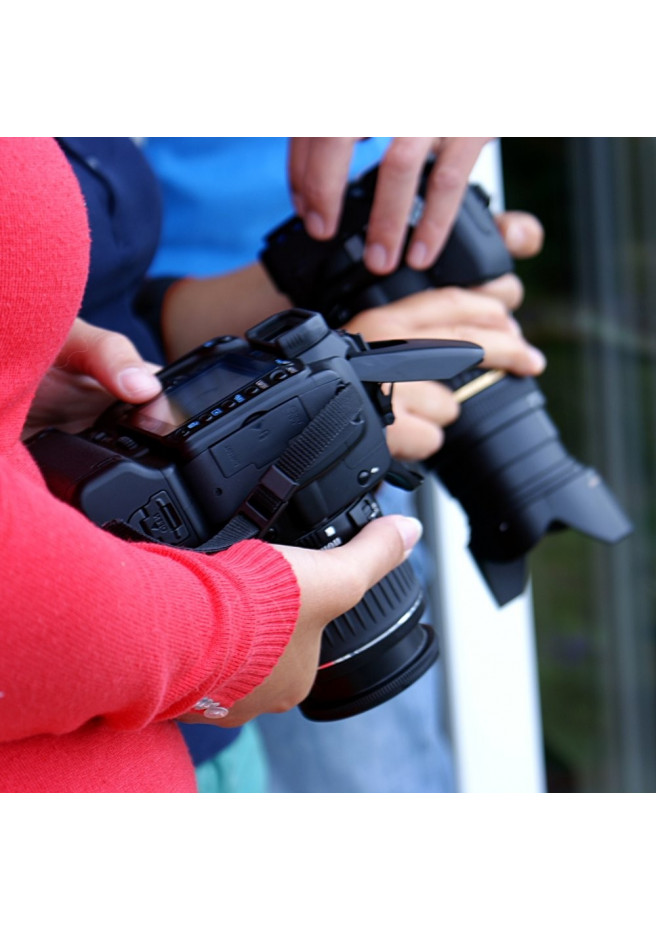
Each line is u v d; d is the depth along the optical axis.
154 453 0.68
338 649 0.72
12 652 0.47
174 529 0.66
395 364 0.74
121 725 0.54
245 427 0.67
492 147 1.56
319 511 0.69
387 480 0.78
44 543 0.47
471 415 0.93
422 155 0.88
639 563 1.88
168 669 0.52
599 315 1.80
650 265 1.78
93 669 0.49
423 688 1.57
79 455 0.69
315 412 0.69
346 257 0.93
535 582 1.90
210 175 1.34
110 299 1.00
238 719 0.65
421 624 0.80
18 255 0.51
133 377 0.76
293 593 0.59
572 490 0.94
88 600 0.48
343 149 0.91
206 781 1.04
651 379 1.83
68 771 0.58
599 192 1.74
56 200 0.54
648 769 1.93
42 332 0.54
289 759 1.52
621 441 1.84
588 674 1.92
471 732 1.68
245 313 1.10
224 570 0.57
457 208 0.91
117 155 0.98
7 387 0.54
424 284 0.94
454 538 1.61
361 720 1.53
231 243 1.38
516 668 1.70
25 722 0.50
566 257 1.77
